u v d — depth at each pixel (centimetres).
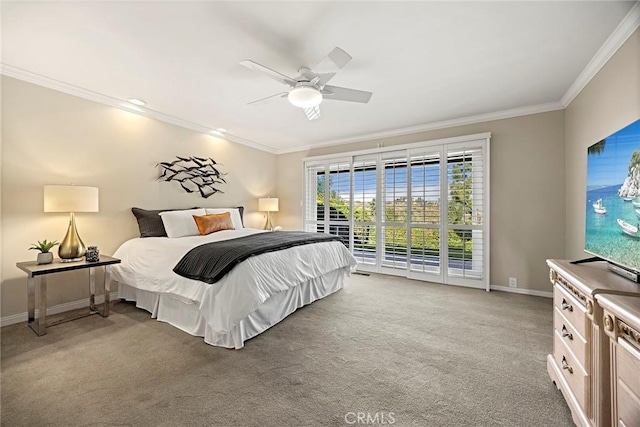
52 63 245
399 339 229
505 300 328
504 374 180
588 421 123
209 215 387
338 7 174
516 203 359
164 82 282
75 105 296
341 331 244
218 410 148
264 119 399
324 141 526
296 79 223
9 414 143
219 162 468
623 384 101
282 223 589
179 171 403
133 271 287
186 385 168
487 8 175
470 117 384
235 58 235
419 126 425
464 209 388
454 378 176
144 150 361
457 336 234
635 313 92
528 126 351
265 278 236
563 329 156
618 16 181
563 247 332
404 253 439
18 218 261
